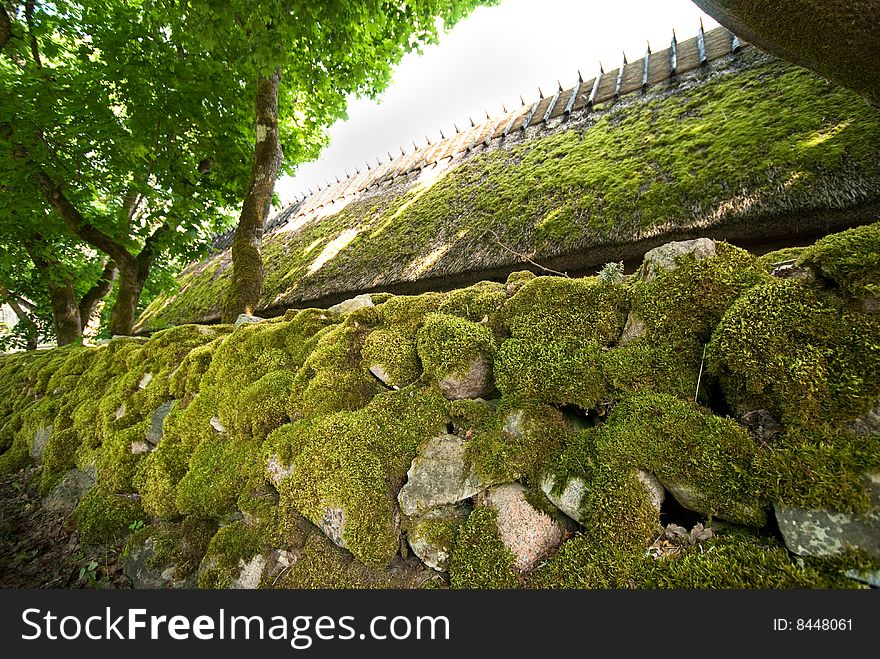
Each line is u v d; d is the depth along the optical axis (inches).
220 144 220.1
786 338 39.4
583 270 143.8
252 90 211.8
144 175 215.0
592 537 42.6
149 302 425.4
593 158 165.6
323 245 260.4
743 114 133.6
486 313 64.4
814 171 100.1
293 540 60.1
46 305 342.6
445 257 167.8
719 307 46.4
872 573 31.4
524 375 53.3
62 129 187.6
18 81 182.5
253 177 190.4
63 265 282.2
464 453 53.9
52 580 83.9
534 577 44.1
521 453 49.8
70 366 158.9
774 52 78.2
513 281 68.8
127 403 109.5
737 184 110.7
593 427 49.5
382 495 55.5
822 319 38.4
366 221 257.8
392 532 53.6
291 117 249.3
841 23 59.6
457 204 201.3
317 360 72.7
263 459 68.2
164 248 242.4
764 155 112.3
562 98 252.2
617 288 54.3
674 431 42.4
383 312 75.9
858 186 92.2
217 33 136.3
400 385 65.6
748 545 36.9
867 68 67.2
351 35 179.5
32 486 130.3
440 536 50.2
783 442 37.8
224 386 83.9
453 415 57.9
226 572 62.9
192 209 221.8
